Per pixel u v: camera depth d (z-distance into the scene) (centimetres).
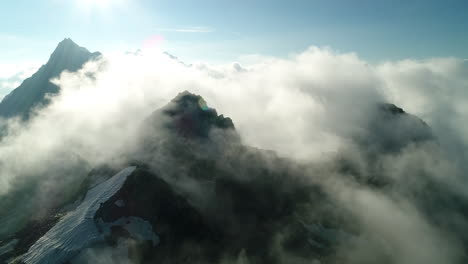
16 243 8494
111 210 8656
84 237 7594
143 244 7944
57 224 8756
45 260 7031
